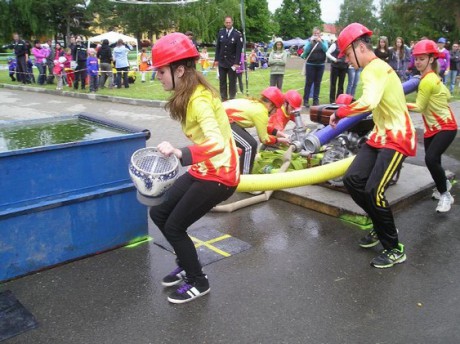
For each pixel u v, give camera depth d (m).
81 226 3.53
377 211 3.42
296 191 4.95
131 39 26.92
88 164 3.46
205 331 2.76
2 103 12.77
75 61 15.94
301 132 5.14
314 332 2.76
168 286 3.24
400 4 28.91
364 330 2.79
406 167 5.90
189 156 2.46
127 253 3.71
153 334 2.73
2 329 2.76
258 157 5.55
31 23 48.16
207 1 52.22
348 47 3.32
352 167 3.51
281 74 11.24
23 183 3.19
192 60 2.64
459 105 12.32
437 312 2.97
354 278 3.39
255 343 2.66
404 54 12.41
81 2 50.56
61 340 2.67
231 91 10.71
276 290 3.22
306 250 3.84
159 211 2.99
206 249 3.82
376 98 3.14
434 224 4.41
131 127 3.88
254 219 4.50
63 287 3.21
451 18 27.31
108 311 2.95
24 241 3.28
